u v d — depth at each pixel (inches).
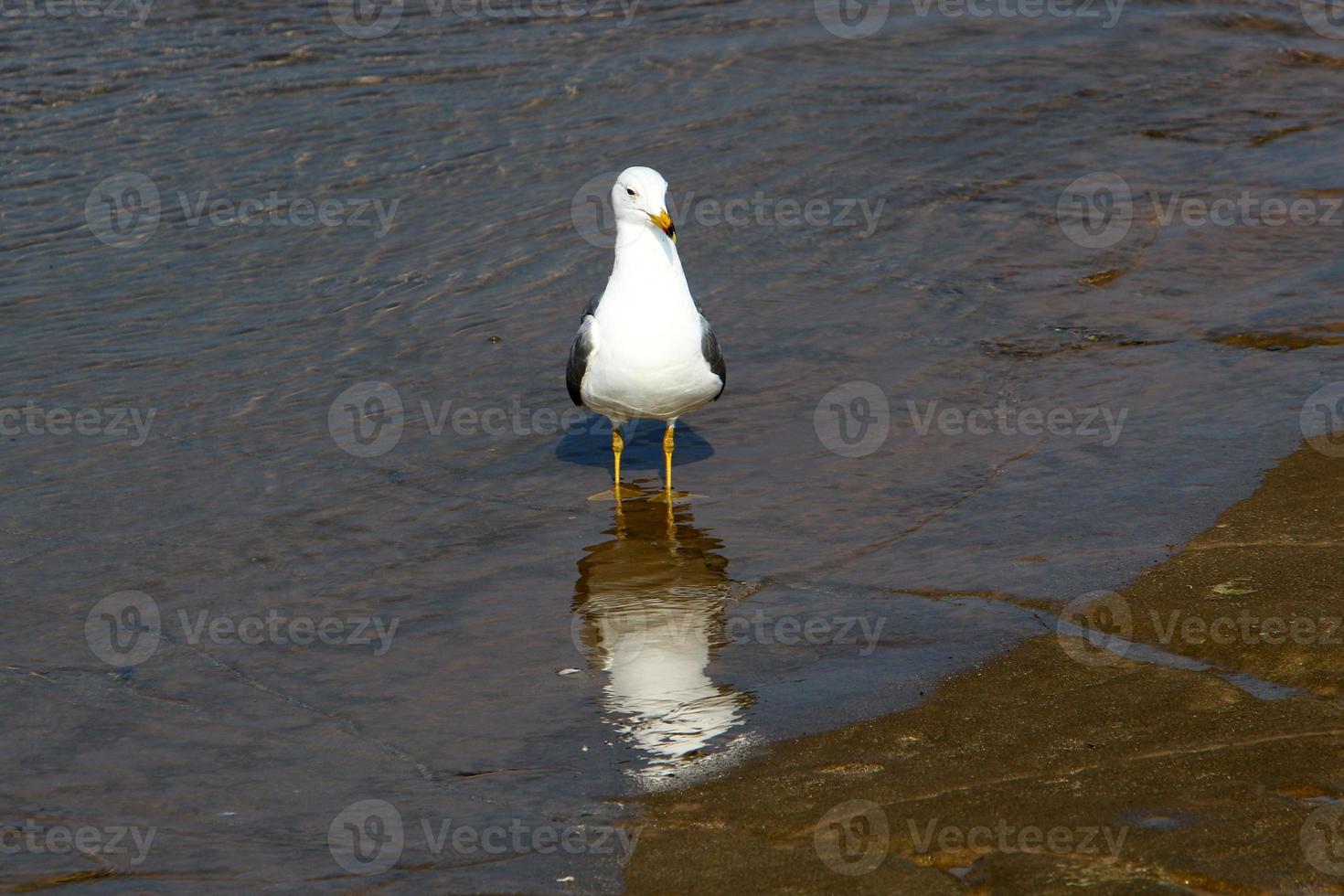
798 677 399.2
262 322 671.8
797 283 722.2
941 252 758.5
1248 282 706.8
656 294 501.4
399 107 938.1
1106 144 920.9
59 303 681.0
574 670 412.2
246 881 318.3
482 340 661.3
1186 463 521.3
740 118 936.3
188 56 1012.5
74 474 538.9
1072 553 459.5
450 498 529.0
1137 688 375.2
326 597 459.5
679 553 484.1
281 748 377.1
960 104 979.3
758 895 298.7
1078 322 670.5
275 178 828.0
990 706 373.7
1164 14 1184.2
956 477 528.4
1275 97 1009.5
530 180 834.8
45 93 934.4
